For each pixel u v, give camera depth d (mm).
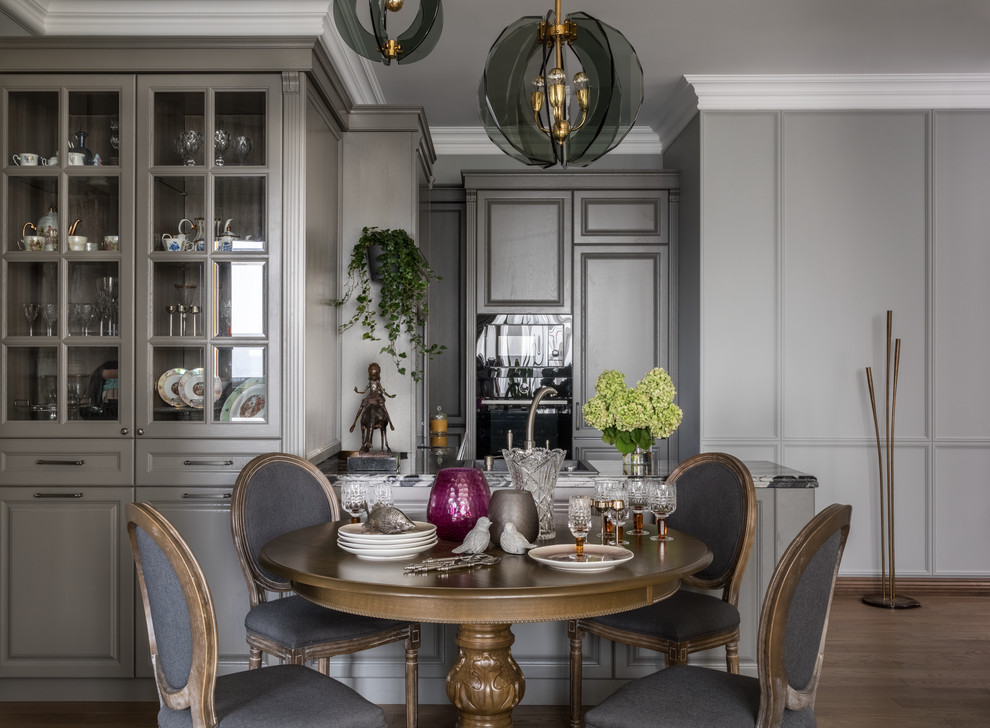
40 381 3186
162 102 3197
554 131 1892
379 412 3379
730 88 4605
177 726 1768
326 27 3434
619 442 3045
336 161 3850
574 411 5250
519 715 2996
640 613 2504
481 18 3723
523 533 2199
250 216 3182
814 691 1802
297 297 3156
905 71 4504
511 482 2996
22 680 3166
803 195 4676
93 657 3152
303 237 3160
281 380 3160
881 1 3631
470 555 2066
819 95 4629
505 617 1785
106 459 3164
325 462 3449
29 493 3164
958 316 4660
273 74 3166
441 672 3111
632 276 5230
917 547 4641
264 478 2684
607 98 1911
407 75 4477
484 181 5258
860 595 4621
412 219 3945
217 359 3178
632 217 5215
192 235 3189
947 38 4047
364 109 3932
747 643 3143
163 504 3154
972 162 4660
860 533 4652
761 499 3152
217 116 3188
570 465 3451
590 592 1793
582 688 3092
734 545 2602
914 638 3859
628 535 2412
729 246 4691
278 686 1951
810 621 1756
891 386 4660
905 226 4668
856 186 4668
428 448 4527
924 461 4648
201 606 1677
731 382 4688
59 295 3182
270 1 3260
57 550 3154
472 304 5266
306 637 2385
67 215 3193
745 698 1865
